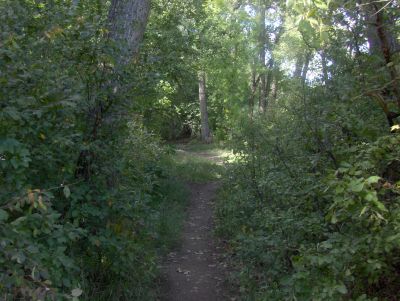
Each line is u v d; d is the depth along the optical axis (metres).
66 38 4.63
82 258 5.11
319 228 4.69
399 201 3.73
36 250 3.33
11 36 3.58
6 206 3.32
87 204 4.87
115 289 5.38
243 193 8.41
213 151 25.02
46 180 4.54
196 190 14.12
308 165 5.61
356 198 3.37
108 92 5.13
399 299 4.41
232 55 18.45
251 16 18.50
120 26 6.09
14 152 3.43
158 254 8.01
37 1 4.44
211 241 9.25
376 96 4.70
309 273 3.76
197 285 6.99
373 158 4.01
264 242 5.64
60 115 4.25
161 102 10.82
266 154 7.12
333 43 5.82
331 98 5.62
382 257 3.82
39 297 3.15
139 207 5.49
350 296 4.30
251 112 11.04
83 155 5.07
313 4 3.71
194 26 13.51
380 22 4.82
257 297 5.68
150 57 5.69
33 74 3.78
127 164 5.71
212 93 25.94
